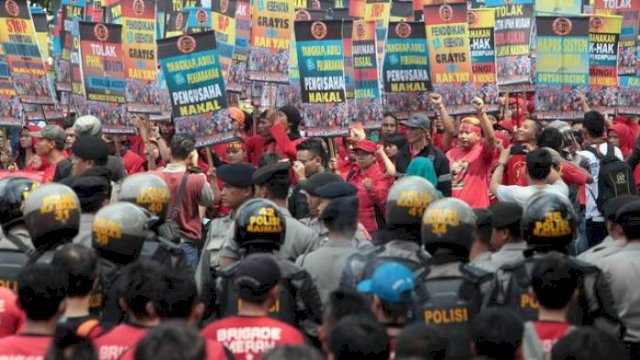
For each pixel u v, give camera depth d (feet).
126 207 49.78
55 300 41.16
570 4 106.63
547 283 43.93
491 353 38.34
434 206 47.24
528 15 100.94
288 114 88.43
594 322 49.83
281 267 49.73
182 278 42.86
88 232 54.49
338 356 35.83
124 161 88.22
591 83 98.99
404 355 35.63
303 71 85.35
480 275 46.80
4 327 46.62
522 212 53.31
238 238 50.93
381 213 77.66
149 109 92.48
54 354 36.83
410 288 42.55
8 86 95.86
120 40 91.86
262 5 95.40
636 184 92.63
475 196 80.23
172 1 108.58
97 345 41.88
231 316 44.32
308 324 49.67
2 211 52.34
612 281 51.16
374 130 94.02
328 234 56.95
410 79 92.84
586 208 88.38
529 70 101.14
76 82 100.78
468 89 92.43
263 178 60.54
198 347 33.12
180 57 82.23
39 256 49.83
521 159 80.23
